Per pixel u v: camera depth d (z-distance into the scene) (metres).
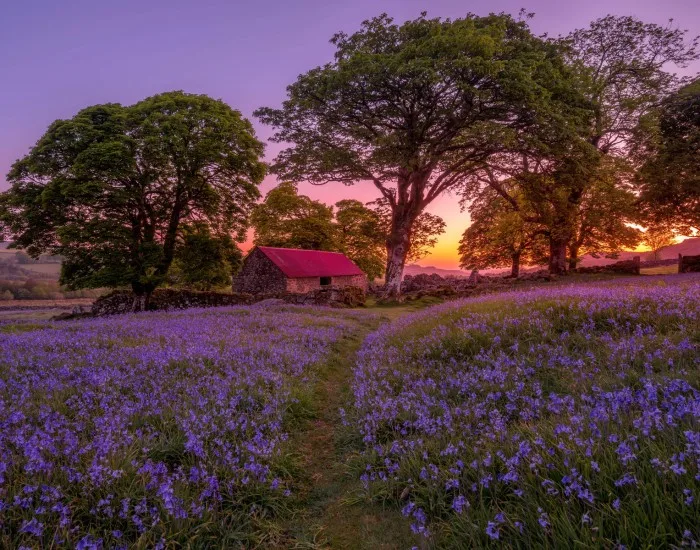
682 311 8.21
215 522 4.04
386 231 66.38
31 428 5.26
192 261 39.00
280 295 38.50
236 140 37.59
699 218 47.34
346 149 39.06
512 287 38.94
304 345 14.02
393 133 32.22
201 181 38.03
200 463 4.70
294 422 7.34
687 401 4.36
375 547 3.78
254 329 17.27
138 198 35.25
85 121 33.34
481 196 58.16
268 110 39.25
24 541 3.26
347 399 8.60
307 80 35.53
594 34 44.06
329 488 5.18
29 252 36.62
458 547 3.28
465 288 43.00
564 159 35.59
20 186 34.66
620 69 44.09
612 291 11.95
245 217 42.44
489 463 3.93
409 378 8.42
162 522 3.73
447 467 4.48
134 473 4.35
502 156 42.53
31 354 10.39
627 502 3.06
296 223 68.62
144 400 6.92
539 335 9.11
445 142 36.47
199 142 35.50
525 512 3.32
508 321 10.41
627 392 4.83
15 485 3.90
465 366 8.55
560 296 12.58
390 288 42.09
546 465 3.68
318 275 53.28
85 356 10.16
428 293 40.91
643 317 8.50
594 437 3.94
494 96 31.95
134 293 38.91
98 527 3.62
